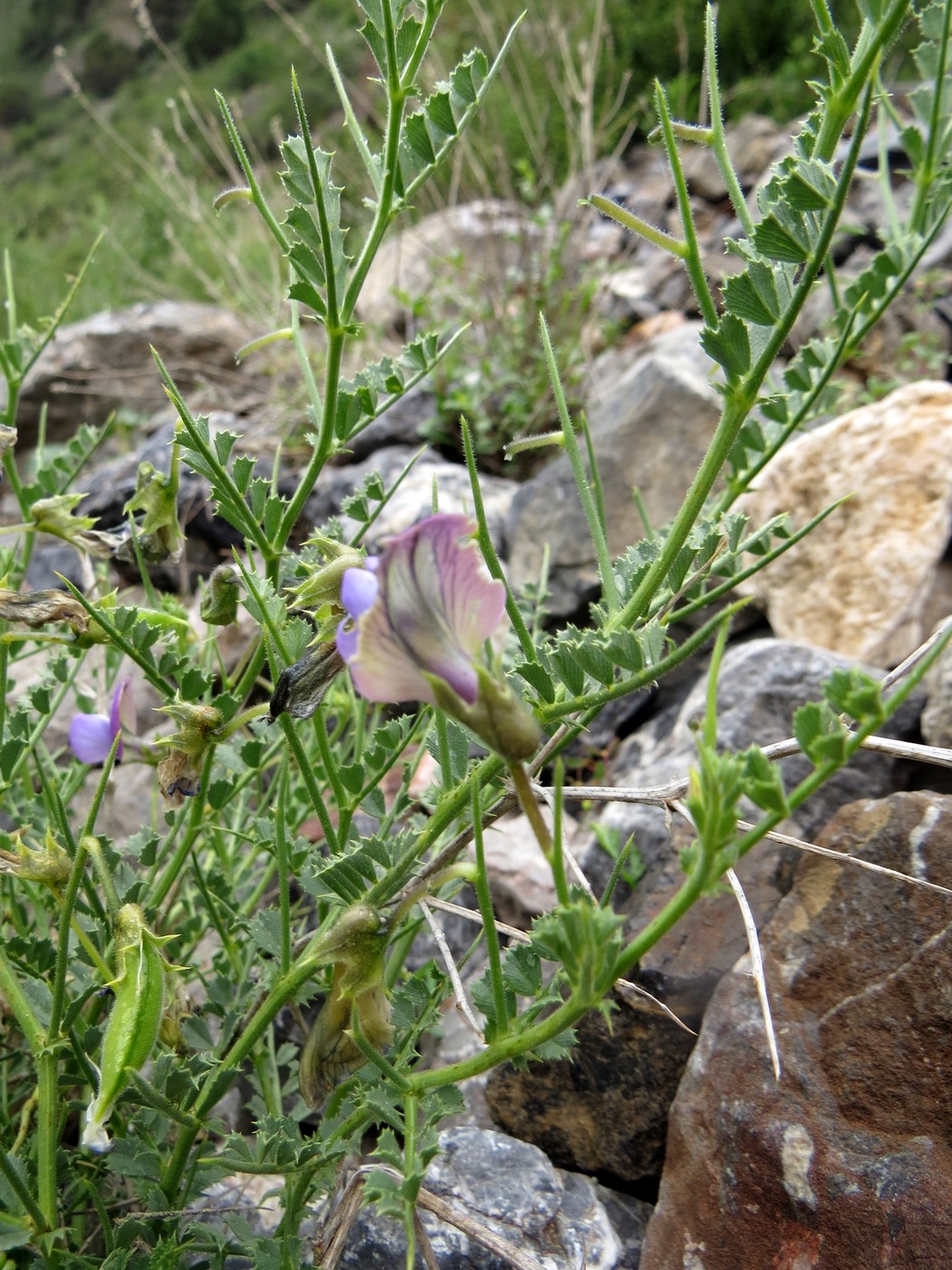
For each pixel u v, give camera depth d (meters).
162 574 0.36
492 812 0.14
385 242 0.63
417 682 0.10
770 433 0.18
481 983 0.12
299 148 0.14
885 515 0.28
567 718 0.13
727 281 0.12
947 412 0.29
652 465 0.35
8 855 0.14
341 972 0.12
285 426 0.48
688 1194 0.17
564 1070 0.20
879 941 0.17
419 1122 0.12
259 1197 0.20
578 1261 0.17
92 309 0.77
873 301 0.18
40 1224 0.14
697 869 0.10
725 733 0.24
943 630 0.09
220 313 0.59
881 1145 0.16
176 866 0.16
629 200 0.66
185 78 0.62
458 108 0.15
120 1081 0.12
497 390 0.46
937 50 0.18
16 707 0.19
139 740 0.18
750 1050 0.17
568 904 0.10
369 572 0.11
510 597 0.12
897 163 0.49
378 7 0.14
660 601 0.14
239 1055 0.14
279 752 0.22
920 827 0.18
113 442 0.56
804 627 0.29
